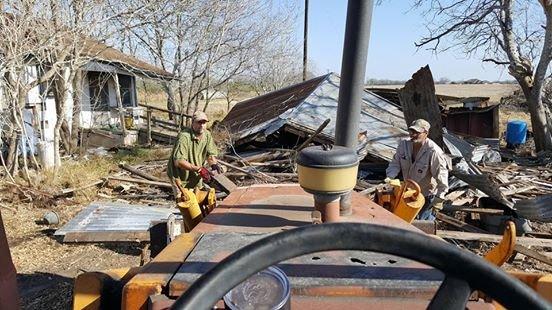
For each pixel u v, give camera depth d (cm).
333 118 1205
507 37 1961
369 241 105
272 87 2861
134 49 2139
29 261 595
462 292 102
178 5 1574
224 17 2017
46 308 470
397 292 164
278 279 145
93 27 1041
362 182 893
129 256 619
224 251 197
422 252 104
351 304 161
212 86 2141
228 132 1285
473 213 802
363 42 243
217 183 459
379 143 1116
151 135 1847
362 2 240
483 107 2114
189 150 622
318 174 199
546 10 1814
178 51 2038
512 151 1959
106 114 1925
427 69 985
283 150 1192
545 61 1858
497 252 203
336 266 179
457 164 978
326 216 208
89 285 190
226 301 138
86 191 918
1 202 830
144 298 171
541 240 668
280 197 293
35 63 1013
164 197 930
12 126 952
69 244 655
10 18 890
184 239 216
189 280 171
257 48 2220
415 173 561
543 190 976
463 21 2025
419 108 1024
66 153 1430
